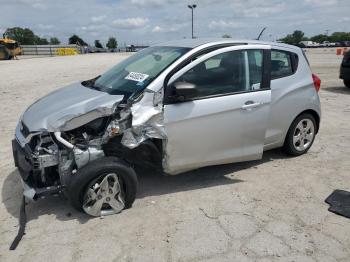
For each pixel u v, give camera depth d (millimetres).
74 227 3691
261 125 4660
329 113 8430
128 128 3816
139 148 3973
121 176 3812
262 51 4758
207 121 4223
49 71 19078
